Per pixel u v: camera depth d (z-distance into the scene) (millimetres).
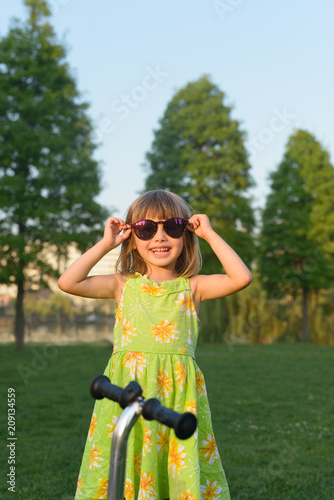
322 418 5992
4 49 15148
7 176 14445
